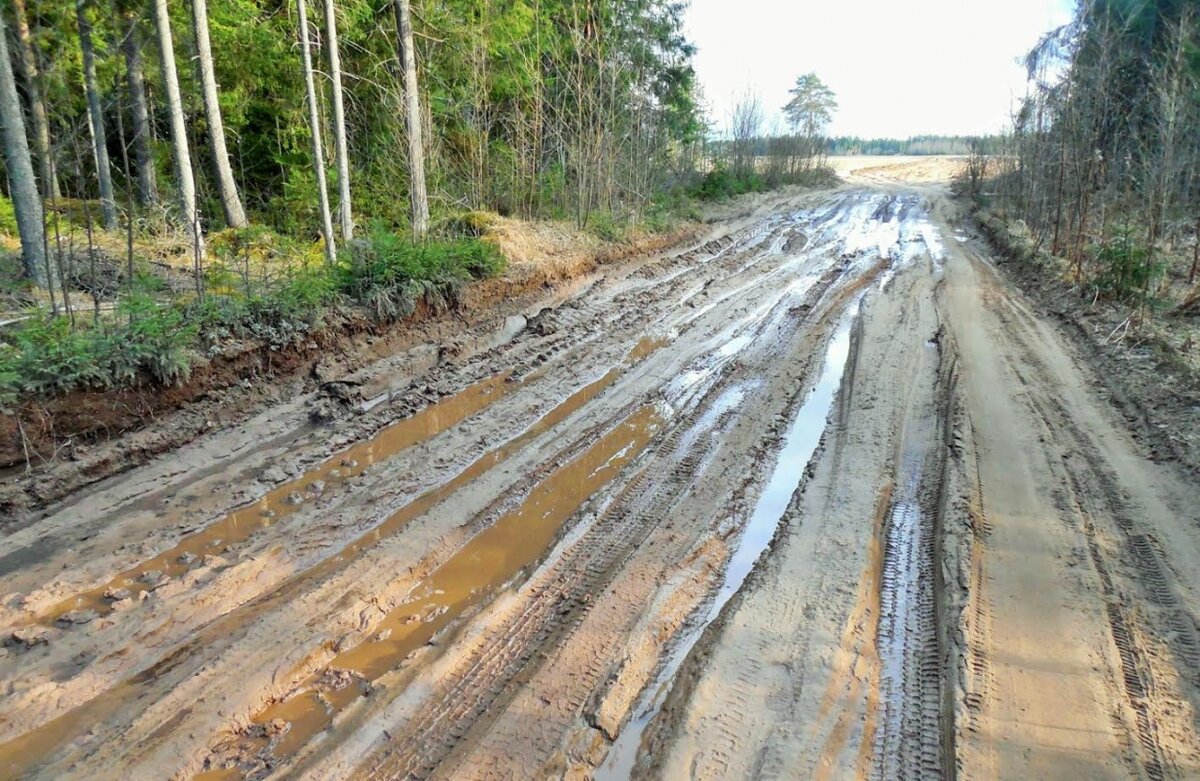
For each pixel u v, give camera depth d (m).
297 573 5.55
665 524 6.23
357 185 14.16
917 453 7.26
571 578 5.52
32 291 8.80
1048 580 5.12
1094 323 10.75
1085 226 14.15
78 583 5.29
